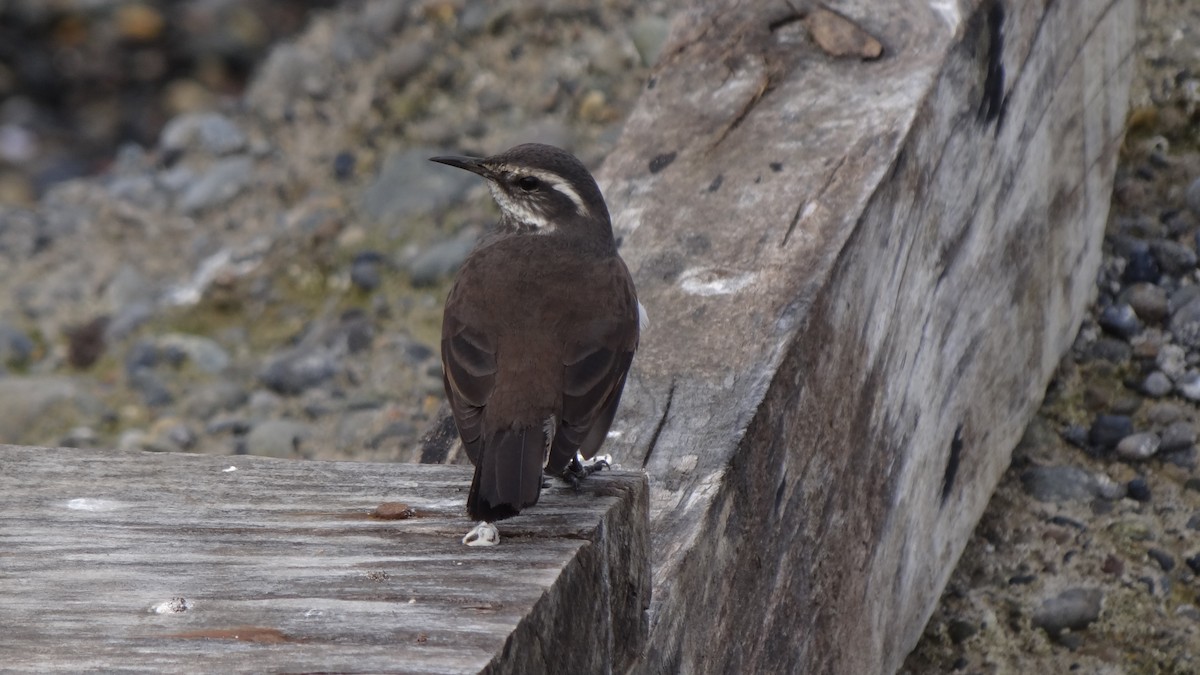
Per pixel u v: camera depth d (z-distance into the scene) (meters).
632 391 8.09
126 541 6.46
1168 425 12.28
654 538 7.14
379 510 6.59
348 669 5.43
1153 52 14.52
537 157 8.98
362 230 17.95
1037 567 11.45
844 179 9.05
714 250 8.90
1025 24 10.52
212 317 17.73
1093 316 13.07
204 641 5.70
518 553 6.10
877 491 9.45
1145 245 13.38
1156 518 11.69
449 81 19.38
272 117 20.66
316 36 21.72
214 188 19.72
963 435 10.79
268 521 6.58
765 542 8.05
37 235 19.89
